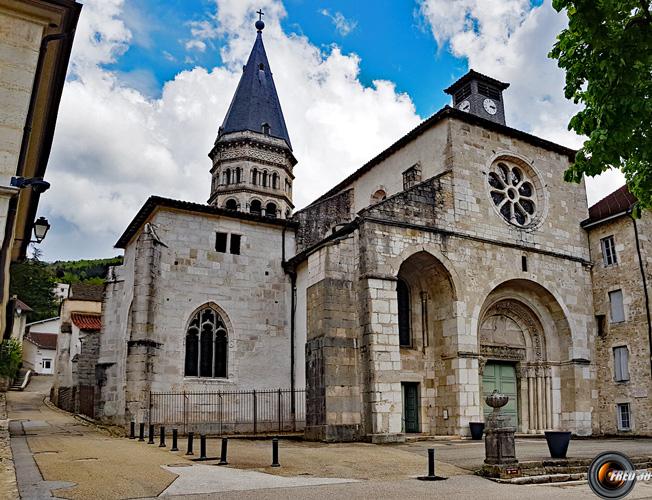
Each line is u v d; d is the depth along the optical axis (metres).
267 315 26.22
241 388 24.83
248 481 11.92
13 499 9.51
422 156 26.56
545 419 25.81
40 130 13.94
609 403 26.12
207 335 24.95
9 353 47.09
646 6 10.52
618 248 27.03
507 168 27.27
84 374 33.91
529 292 26.61
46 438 19.55
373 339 21.11
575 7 10.23
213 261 25.58
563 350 26.58
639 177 12.22
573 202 28.47
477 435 21.67
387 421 20.59
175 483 11.38
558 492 11.73
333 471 13.75
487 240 24.75
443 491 11.48
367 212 22.39
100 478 11.58
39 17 10.80
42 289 76.94
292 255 27.61
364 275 21.73
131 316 22.91
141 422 21.61
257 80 51.22
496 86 30.33
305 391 23.67
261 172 47.50
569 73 11.53
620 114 10.50
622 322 26.31
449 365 23.16
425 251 23.12
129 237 28.12
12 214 10.66
